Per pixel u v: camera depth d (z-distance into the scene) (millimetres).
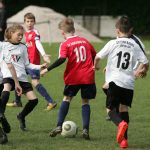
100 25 94000
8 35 20422
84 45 19766
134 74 18797
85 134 19438
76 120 23422
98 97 29531
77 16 96250
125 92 18484
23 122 21188
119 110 19000
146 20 93188
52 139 19703
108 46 18531
